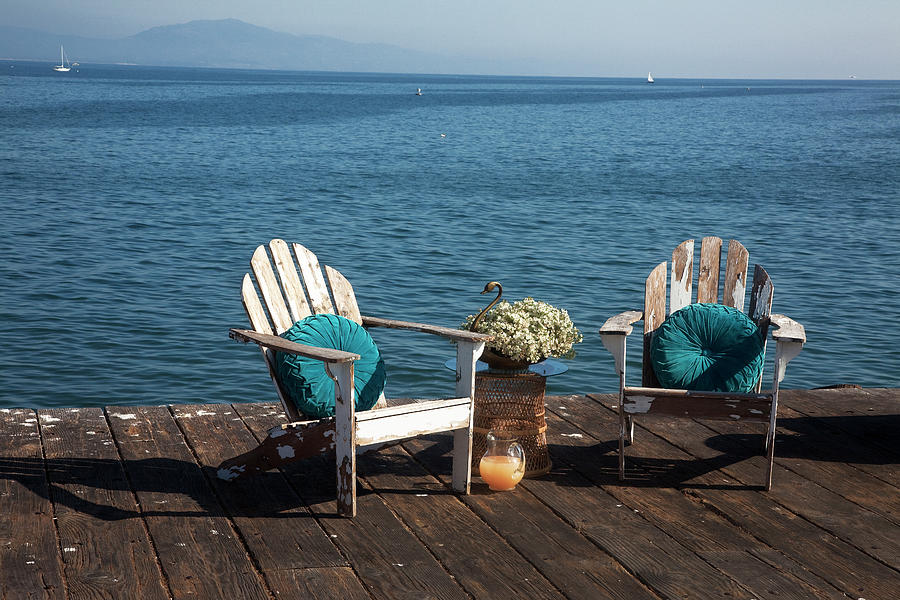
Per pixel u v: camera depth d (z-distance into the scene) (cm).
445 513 317
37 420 411
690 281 409
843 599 255
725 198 1988
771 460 339
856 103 9575
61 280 1049
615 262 1227
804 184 2277
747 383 369
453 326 905
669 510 322
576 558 281
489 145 3494
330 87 13875
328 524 305
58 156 2622
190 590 255
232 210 1669
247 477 348
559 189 2106
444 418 326
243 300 342
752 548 289
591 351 825
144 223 1481
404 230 1473
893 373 782
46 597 248
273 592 256
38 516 304
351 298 385
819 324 930
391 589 259
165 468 355
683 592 259
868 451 390
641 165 2770
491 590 259
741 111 7275
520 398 356
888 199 1994
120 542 286
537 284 1084
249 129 4097
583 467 368
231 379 745
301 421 337
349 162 2716
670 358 370
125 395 704
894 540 297
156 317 911
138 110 5438
